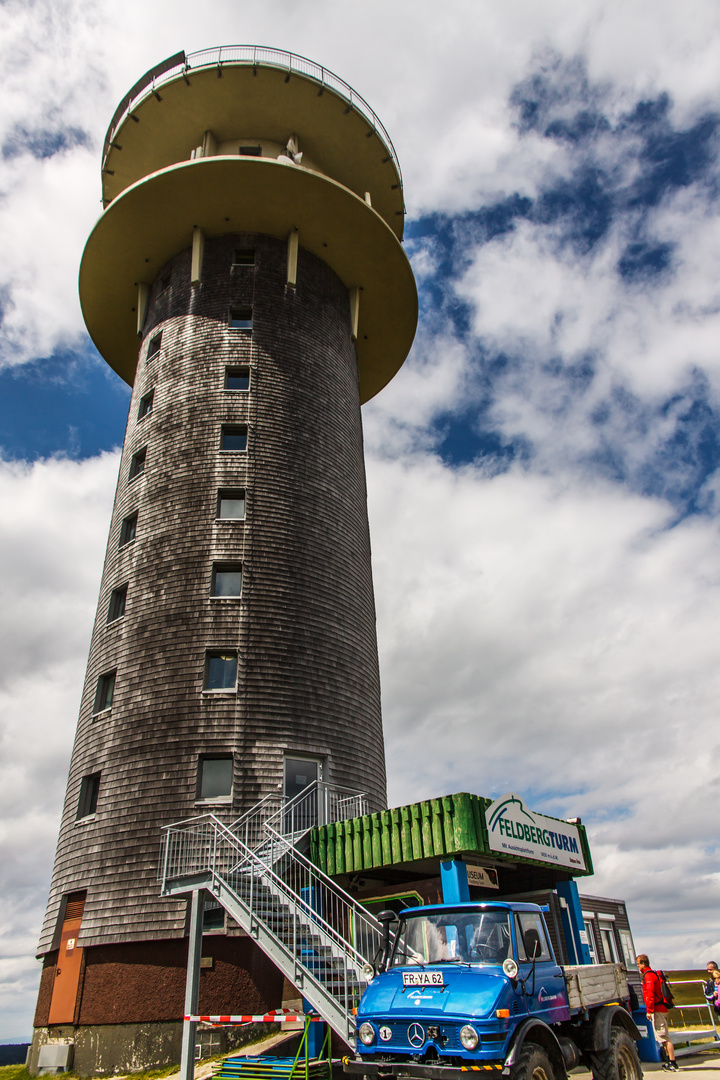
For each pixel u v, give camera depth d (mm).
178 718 19391
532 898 15594
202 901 14797
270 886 14594
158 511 22938
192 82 26359
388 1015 8430
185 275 27297
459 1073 7582
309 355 26188
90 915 17906
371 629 24688
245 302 26062
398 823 15109
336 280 29141
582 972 10570
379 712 23719
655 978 15266
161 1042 15953
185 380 24953
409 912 9828
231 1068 12969
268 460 23516
